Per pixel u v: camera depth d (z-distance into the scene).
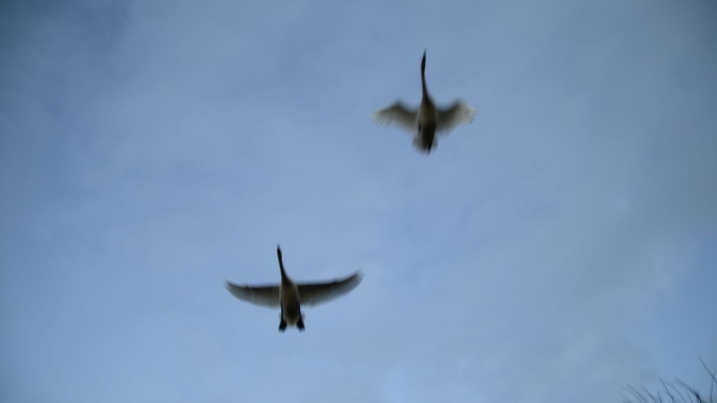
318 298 26.48
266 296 26.64
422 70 28.83
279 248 25.84
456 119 29.67
